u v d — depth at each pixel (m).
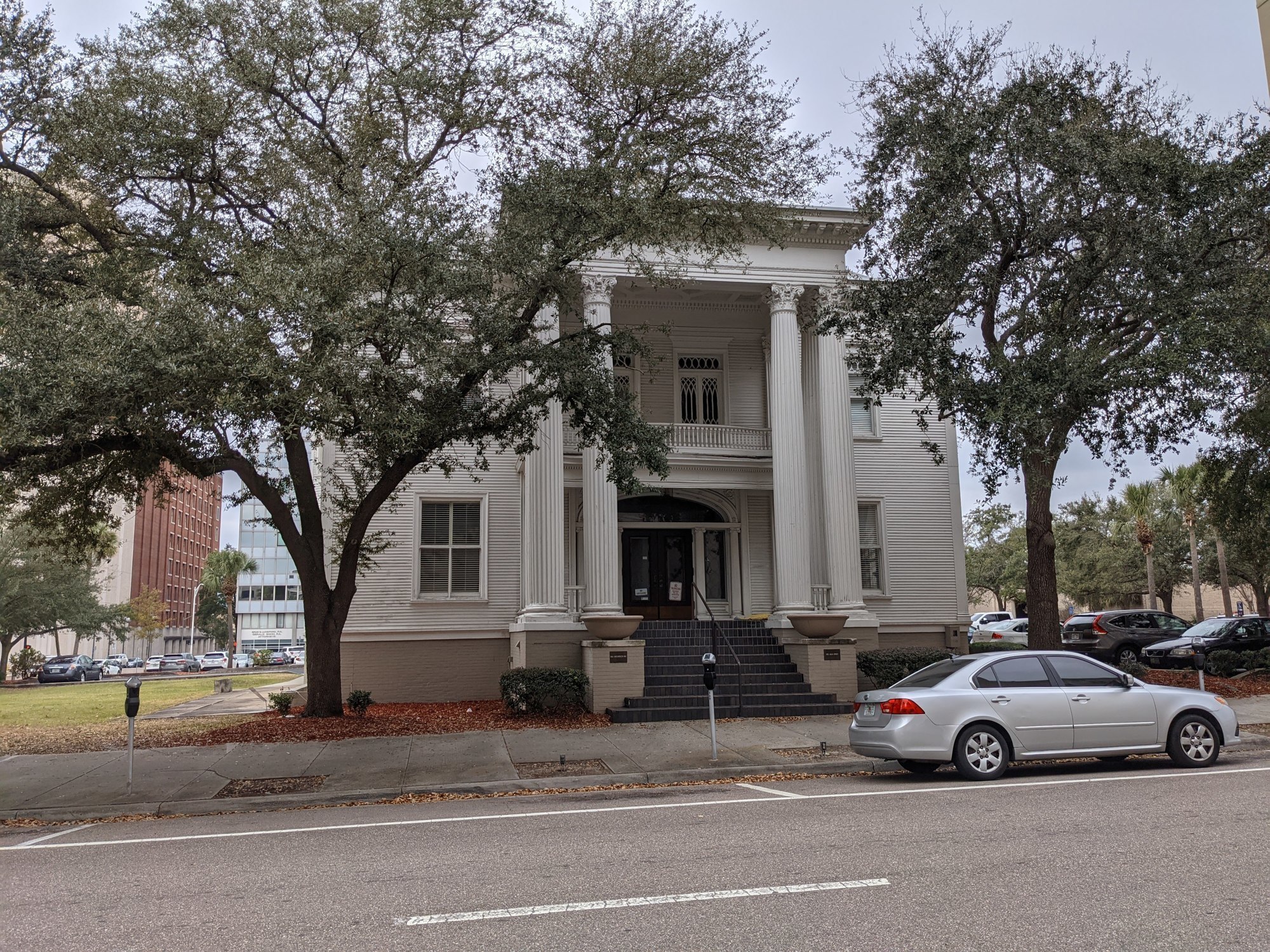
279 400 11.59
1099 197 15.60
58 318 11.37
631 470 14.68
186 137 14.20
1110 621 28.09
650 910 5.73
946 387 15.70
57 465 13.45
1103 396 15.22
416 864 7.25
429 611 21.80
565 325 22.61
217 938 5.45
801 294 21.91
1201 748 11.78
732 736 15.48
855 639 19.50
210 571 84.56
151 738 15.99
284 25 14.33
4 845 9.02
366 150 14.38
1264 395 21.11
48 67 14.52
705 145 15.00
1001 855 6.95
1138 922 5.30
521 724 17.02
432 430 13.55
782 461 21.12
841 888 6.11
